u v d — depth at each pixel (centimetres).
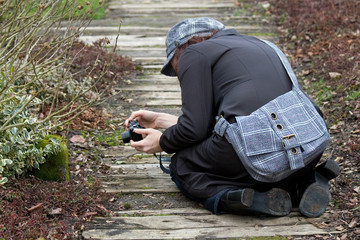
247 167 317
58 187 363
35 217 324
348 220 332
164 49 723
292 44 730
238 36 363
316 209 336
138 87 598
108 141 470
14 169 361
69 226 327
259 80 331
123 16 892
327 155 428
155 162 432
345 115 490
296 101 328
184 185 354
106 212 346
